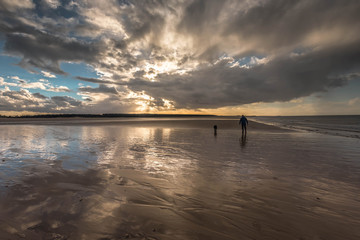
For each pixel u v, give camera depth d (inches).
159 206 131.0
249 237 99.2
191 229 105.3
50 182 173.9
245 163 253.6
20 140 453.1
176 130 801.6
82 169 217.6
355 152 334.0
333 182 182.7
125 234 99.1
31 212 118.7
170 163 251.3
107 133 650.2
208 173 208.2
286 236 100.3
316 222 113.7
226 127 991.6
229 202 138.8
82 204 131.0
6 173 199.5
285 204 136.6
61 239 94.0
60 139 479.5
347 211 127.4
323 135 615.5
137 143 428.1
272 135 615.8
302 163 254.7
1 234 96.6
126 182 177.2
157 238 96.7
